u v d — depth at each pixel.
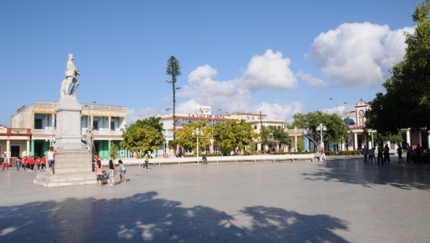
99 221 8.80
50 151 19.19
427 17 15.53
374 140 69.19
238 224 8.14
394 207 9.87
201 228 7.84
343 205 10.34
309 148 78.81
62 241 7.01
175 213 9.68
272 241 6.65
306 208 9.98
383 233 7.05
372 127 36.47
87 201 12.17
